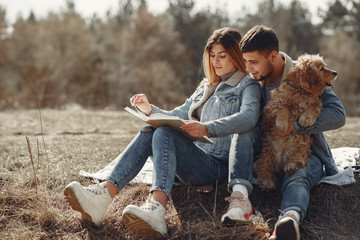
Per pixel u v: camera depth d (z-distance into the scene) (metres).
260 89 2.75
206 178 2.71
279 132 2.57
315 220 2.54
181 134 2.51
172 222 2.54
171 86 24.38
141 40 25.86
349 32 26.78
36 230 2.47
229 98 2.72
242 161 2.46
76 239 2.39
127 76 24.28
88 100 24.03
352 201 2.66
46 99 19.11
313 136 2.68
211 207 2.71
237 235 2.27
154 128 2.57
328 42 25.59
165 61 25.86
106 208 2.41
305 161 2.53
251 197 2.80
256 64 2.61
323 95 2.67
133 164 2.48
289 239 2.04
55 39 24.20
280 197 2.78
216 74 2.88
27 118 7.97
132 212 2.15
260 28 2.64
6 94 23.33
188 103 3.08
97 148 4.37
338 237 2.36
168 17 27.53
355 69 24.25
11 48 24.28
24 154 4.01
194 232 2.38
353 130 6.01
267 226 2.32
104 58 25.52
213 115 2.77
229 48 2.71
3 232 2.43
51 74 23.88
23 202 2.76
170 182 2.36
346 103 22.97
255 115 2.50
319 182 2.74
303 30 28.17
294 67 2.71
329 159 2.75
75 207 2.32
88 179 3.19
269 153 2.71
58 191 2.98
